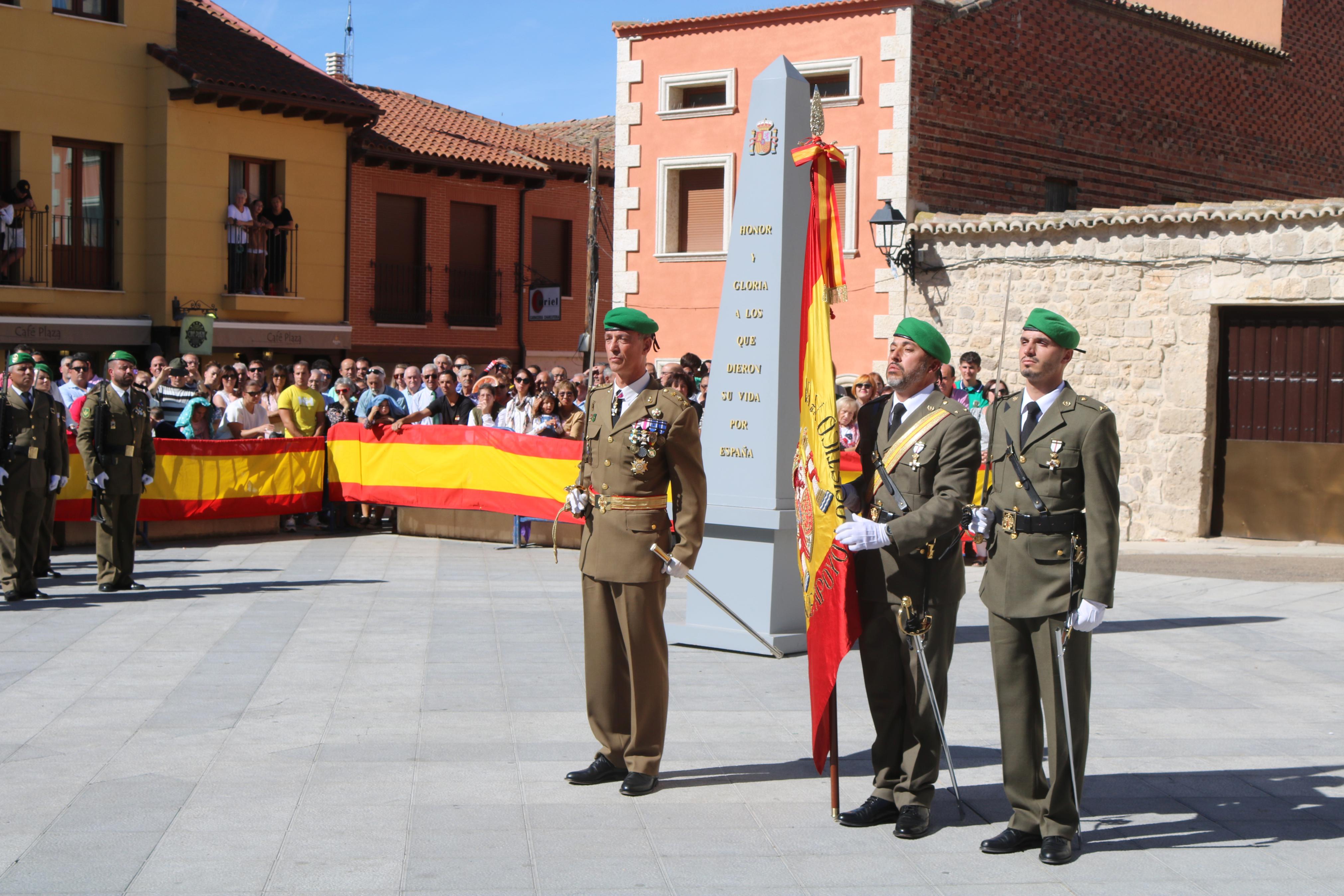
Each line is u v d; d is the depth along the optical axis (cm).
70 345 2166
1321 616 1027
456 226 2798
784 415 851
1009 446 519
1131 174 2112
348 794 561
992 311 1678
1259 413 1509
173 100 2234
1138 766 625
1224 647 909
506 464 1404
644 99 2048
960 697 758
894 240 1730
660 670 577
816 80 1927
